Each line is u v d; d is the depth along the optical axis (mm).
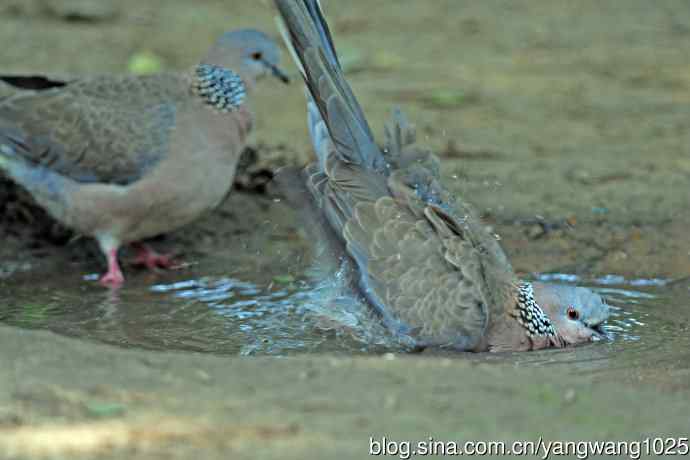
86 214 12578
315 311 11055
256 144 15586
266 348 10523
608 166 15320
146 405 7504
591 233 13414
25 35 20547
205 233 13891
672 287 12383
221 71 12672
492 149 15938
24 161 12695
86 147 12445
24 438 6883
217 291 12383
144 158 12391
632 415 7730
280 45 20375
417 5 23812
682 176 14922
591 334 10688
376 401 7711
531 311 10539
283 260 13219
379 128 16578
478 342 10445
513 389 8062
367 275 10617
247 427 7172
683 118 17438
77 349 8703
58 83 13266
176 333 10977
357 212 10672
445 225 10547
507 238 13352
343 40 21328
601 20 22875
